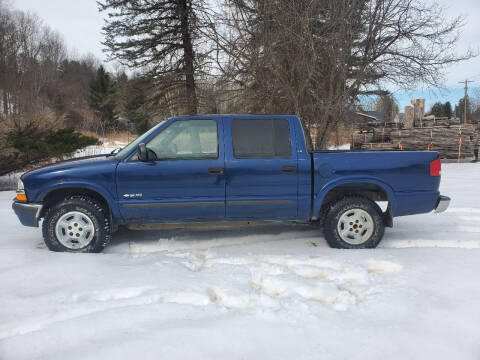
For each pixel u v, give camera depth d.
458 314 2.71
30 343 2.37
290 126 4.39
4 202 7.88
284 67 9.85
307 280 3.37
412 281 3.32
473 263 3.78
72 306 2.86
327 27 9.41
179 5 15.24
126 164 4.19
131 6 16.00
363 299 3.05
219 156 4.25
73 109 46.84
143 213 4.23
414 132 16.55
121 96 18.34
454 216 6.09
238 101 11.06
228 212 4.32
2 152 9.97
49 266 3.67
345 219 4.37
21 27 47.66
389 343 2.37
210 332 2.48
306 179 4.33
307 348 2.32
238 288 3.19
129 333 2.46
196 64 13.52
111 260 3.92
